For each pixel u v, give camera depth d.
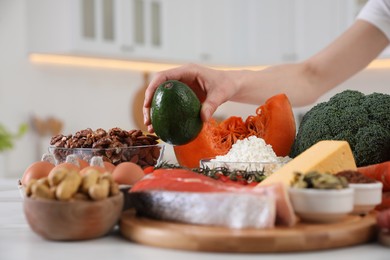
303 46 3.19
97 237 0.80
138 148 1.06
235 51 3.45
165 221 0.80
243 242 0.70
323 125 1.12
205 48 3.47
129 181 0.92
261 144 1.08
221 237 0.71
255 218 0.74
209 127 1.23
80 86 3.41
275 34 3.29
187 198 0.77
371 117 1.11
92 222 0.77
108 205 0.78
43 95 3.23
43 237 0.79
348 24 3.00
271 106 1.21
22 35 3.05
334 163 0.86
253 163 0.99
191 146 1.21
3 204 1.11
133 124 3.70
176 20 3.34
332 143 0.89
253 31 3.36
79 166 0.97
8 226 0.90
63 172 0.78
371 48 1.58
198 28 3.44
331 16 3.06
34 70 3.18
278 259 0.68
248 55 3.40
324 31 3.10
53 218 0.76
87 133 1.10
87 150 1.04
